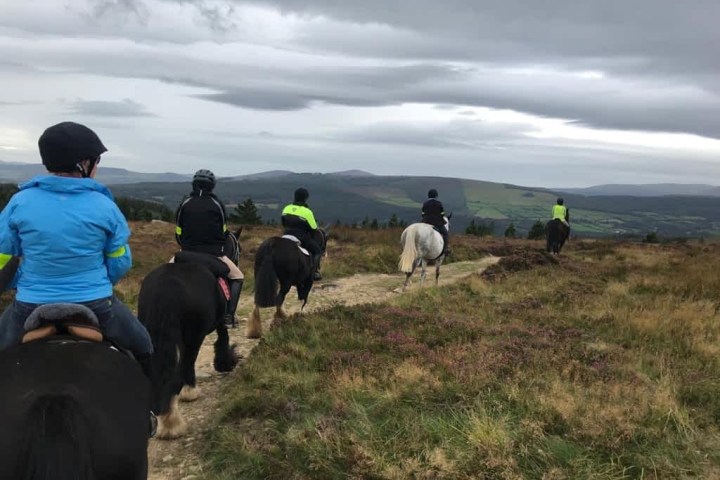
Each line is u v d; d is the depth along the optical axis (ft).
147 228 90.43
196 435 18.29
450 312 33.19
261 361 23.93
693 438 16.76
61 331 10.50
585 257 68.18
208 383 23.31
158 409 15.81
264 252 29.66
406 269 44.80
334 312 31.45
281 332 27.63
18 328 10.79
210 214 21.24
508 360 22.59
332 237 76.95
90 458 8.56
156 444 17.69
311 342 26.23
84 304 10.80
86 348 10.23
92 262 10.84
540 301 36.52
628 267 52.08
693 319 30.07
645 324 28.96
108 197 11.16
